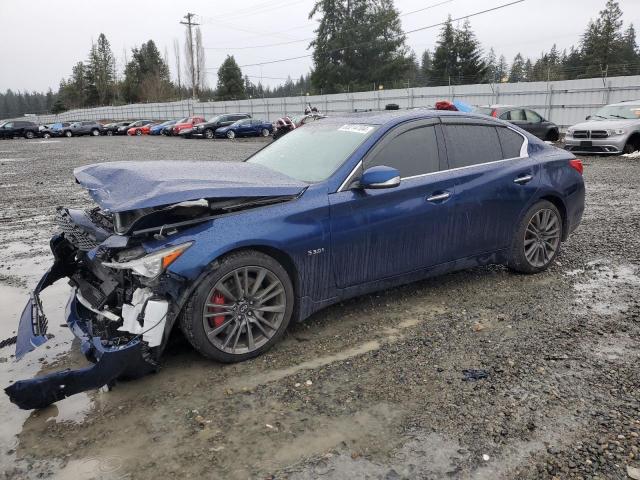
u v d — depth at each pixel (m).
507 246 4.79
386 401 2.99
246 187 3.39
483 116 4.79
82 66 110.06
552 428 2.71
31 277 5.51
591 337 3.74
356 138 4.11
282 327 3.60
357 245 3.82
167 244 3.08
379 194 3.88
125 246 2.99
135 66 106.56
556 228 5.13
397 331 3.92
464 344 3.68
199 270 3.12
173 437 2.71
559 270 5.23
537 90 26.48
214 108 53.25
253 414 2.90
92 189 3.45
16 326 4.25
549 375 3.23
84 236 3.57
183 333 3.35
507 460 2.48
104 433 2.76
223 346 3.37
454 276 5.12
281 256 3.55
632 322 3.98
